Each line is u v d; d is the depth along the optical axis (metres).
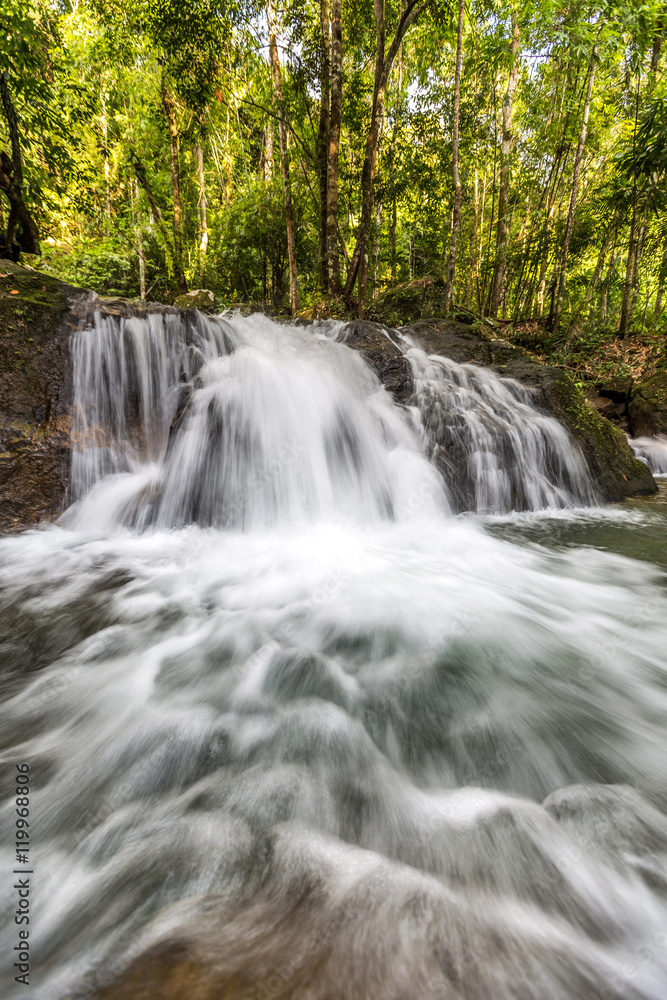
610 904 1.29
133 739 2.02
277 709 2.22
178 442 4.86
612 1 8.91
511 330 13.78
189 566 3.89
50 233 12.95
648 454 9.02
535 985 1.01
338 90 10.41
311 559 4.07
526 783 1.79
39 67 7.86
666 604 3.22
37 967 1.11
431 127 14.18
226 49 11.74
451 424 5.95
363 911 1.21
